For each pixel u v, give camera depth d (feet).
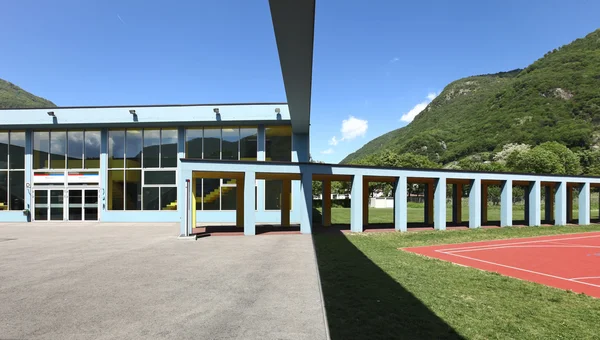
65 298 21.15
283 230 61.26
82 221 78.79
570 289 24.53
